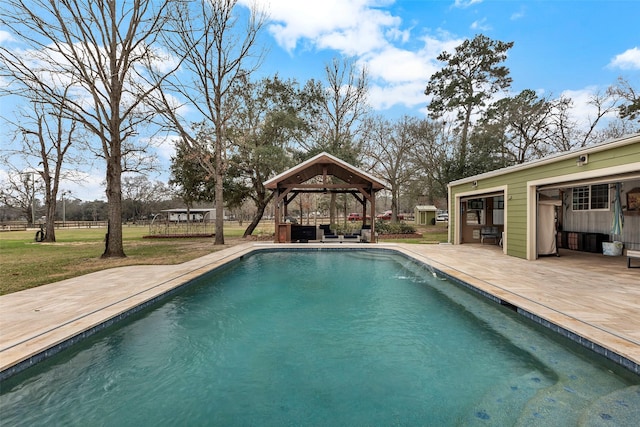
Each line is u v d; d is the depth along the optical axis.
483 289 5.44
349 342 4.13
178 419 2.61
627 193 9.27
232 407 2.78
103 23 10.11
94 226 40.47
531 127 19.98
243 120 16.98
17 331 3.59
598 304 4.48
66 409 2.72
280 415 2.67
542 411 2.57
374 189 14.20
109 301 4.82
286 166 16.78
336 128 21.91
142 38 10.70
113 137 10.13
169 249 12.30
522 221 9.25
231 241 16.23
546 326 3.94
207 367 3.47
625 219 9.33
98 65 10.03
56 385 3.08
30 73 9.39
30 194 34.00
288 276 8.24
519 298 4.83
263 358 3.70
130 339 4.20
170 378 3.24
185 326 4.70
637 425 2.34
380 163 28.33
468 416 2.58
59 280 6.37
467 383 3.09
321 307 5.65
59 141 17.20
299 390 3.04
